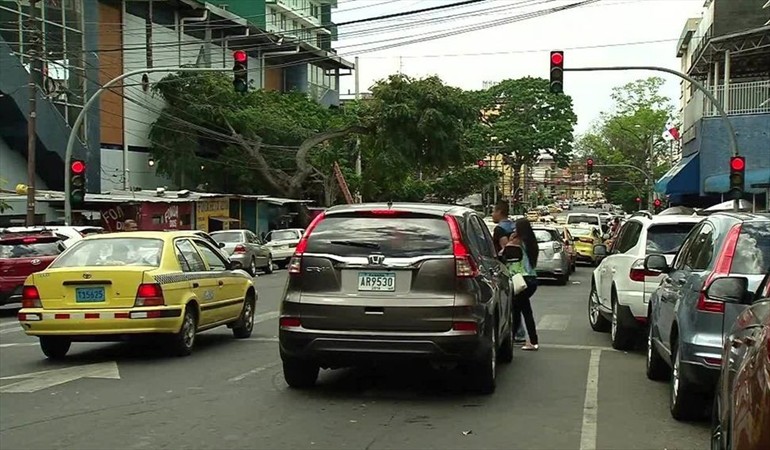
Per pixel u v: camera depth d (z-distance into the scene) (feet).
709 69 128.36
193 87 147.95
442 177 208.33
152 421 25.34
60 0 116.47
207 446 22.49
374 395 29.19
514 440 23.26
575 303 63.72
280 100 167.43
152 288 35.55
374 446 22.54
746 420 13.23
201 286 39.24
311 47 199.41
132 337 36.04
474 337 26.94
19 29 102.12
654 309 31.71
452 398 28.81
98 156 126.82
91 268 35.73
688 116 136.05
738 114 114.21
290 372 29.53
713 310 23.44
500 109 244.83
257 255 107.14
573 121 243.81
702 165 115.44
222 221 141.90
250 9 191.72
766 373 12.79
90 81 121.60
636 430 24.56
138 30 140.15
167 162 144.77
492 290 29.53
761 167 112.57
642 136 270.87
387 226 27.81
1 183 98.84
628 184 280.51
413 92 139.64
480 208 266.16
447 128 139.13
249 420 25.45
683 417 25.61
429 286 26.99
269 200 150.00
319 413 26.43
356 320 26.91
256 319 54.03
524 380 32.40
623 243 43.39
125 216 115.34
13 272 59.88
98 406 27.45
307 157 160.66
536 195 402.11
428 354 26.73
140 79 140.97
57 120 113.70
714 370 23.11
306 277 27.63
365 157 154.10
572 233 112.68
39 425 24.85
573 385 31.37
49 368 35.17
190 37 156.15
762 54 116.57
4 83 103.65
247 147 151.23
